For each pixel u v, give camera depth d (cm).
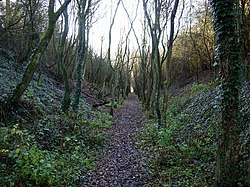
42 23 2262
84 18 1808
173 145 1262
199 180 808
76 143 1212
